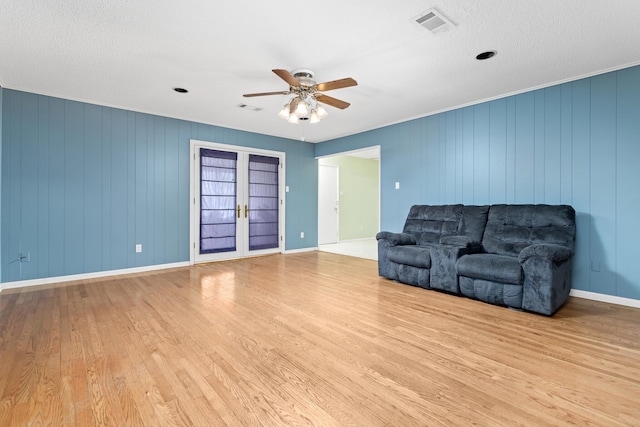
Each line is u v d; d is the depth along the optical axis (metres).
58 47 2.71
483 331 2.46
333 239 8.20
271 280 4.12
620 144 3.09
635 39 2.57
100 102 4.23
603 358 2.03
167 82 3.52
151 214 4.74
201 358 2.02
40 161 3.86
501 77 3.36
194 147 5.17
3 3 2.10
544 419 1.46
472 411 1.52
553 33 2.48
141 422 1.43
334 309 2.97
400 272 3.91
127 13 2.23
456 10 2.20
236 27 2.41
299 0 2.09
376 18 2.29
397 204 5.17
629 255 3.06
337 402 1.58
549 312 2.70
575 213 3.33
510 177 3.85
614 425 1.42
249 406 1.55
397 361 2.00
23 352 2.09
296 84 2.78
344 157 8.48
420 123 4.82
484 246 3.65
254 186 5.96
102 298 3.30
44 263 3.90
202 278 4.23
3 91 3.62
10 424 1.41
